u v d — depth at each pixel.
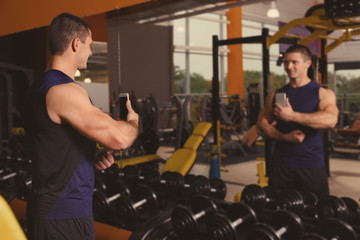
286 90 1.95
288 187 1.95
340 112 2.87
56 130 1.05
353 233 1.44
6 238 0.47
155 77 3.46
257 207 1.97
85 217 1.13
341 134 2.85
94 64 3.43
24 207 2.70
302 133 1.80
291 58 1.86
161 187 2.63
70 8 3.13
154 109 3.44
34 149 1.09
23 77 5.01
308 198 1.88
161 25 3.46
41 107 1.04
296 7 3.21
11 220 0.48
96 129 1.04
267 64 3.13
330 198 1.69
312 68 2.96
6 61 5.07
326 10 2.60
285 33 3.03
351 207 1.74
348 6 2.46
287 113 1.73
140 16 3.33
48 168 1.07
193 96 3.85
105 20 3.37
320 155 1.88
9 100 4.89
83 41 1.15
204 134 3.43
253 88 4.23
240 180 3.36
